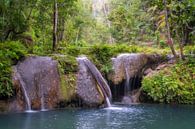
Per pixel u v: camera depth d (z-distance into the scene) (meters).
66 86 12.84
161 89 14.66
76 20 28.16
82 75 13.41
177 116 11.23
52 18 18.67
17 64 12.46
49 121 9.95
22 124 9.46
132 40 30.11
